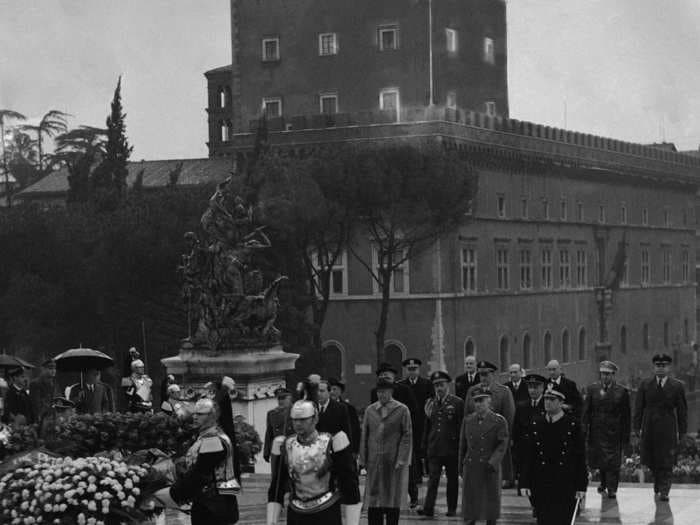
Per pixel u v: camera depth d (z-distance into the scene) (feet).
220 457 52.08
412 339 323.98
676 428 88.02
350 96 354.33
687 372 487.61
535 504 69.46
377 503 71.87
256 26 363.76
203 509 52.29
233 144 352.08
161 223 265.54
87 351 88.63
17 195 407.64
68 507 53.47
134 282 267.80
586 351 412.57
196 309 124.88
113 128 325.42
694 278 521.65
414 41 348.38
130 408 99.30
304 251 279.69
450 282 328.90
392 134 333.01
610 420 88.38
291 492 52.21
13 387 96.37
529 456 69.26
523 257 370.94
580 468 68.59
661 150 476.54
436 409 83.35
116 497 53.93
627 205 450.71
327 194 284.61
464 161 323.98
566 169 398.01
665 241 488.02
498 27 380.37
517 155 362.12
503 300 356.38
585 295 412.57
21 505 53.47
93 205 293.64
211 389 54.95
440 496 94.12
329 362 329.11
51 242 272.10
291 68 360.28
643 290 463.01
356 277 326.44
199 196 272.72
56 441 63.93
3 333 270.87
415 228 291.99
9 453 67.15
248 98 364.79
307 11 358.02
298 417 51.16
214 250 123.03
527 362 372.17
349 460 51.52
